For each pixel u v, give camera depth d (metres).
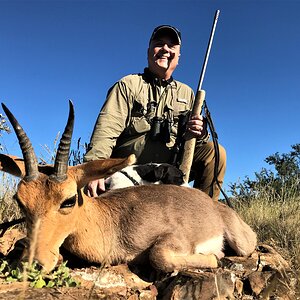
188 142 1.62
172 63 1.73
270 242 1.67
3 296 0.84
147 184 1.41
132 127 1.65
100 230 1.14
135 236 1.16
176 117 1.69
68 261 1.16
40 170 1.08
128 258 1.16
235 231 1.31
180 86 1.76
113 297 0.93
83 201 1.11
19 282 0.92
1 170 1.14
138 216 1.17
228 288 1.00
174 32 1.71
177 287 0.98
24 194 1.01
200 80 1.68
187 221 1.22
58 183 1.01
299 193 2.57
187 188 1.33
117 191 1.26
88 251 1.12
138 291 1.00
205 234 1.25
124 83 1.66
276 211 2.16
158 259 1.11
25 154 1.02
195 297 0.97
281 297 1.01
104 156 1.57
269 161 4.15
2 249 1.28
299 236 1.65
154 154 1.66
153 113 1.66
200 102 1.63
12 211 1.71
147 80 1.71
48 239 0.99
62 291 0.91
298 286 0.99
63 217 1.03
